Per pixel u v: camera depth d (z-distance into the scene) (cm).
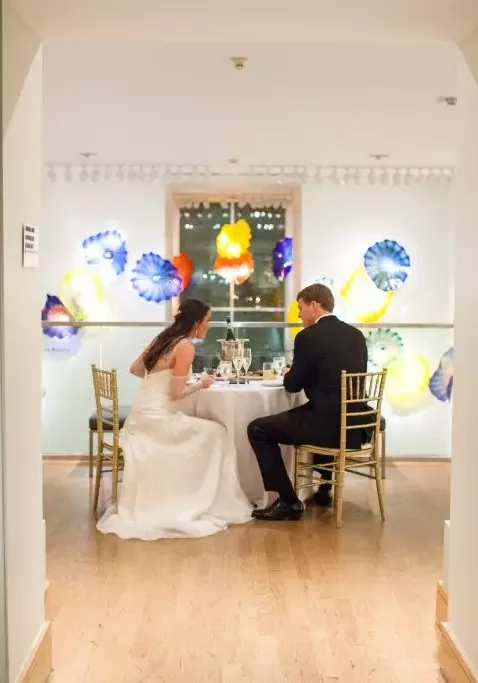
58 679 276
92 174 746
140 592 358
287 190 780
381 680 277
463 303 268
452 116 525
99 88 456
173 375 473
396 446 648
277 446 471
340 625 323
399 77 434
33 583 263
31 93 256
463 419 267
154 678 277
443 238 761
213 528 449
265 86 452
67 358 621
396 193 760
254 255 795
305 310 483
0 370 226
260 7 242
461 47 272
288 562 400
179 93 467
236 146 630
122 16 249
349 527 464
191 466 464
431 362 643
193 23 257
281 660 292
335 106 498
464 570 264
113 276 753
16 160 239
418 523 474
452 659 271
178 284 755
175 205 784
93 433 628
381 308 765
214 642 306
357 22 255
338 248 767
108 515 466
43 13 244
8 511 234
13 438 239
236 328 595
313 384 471
